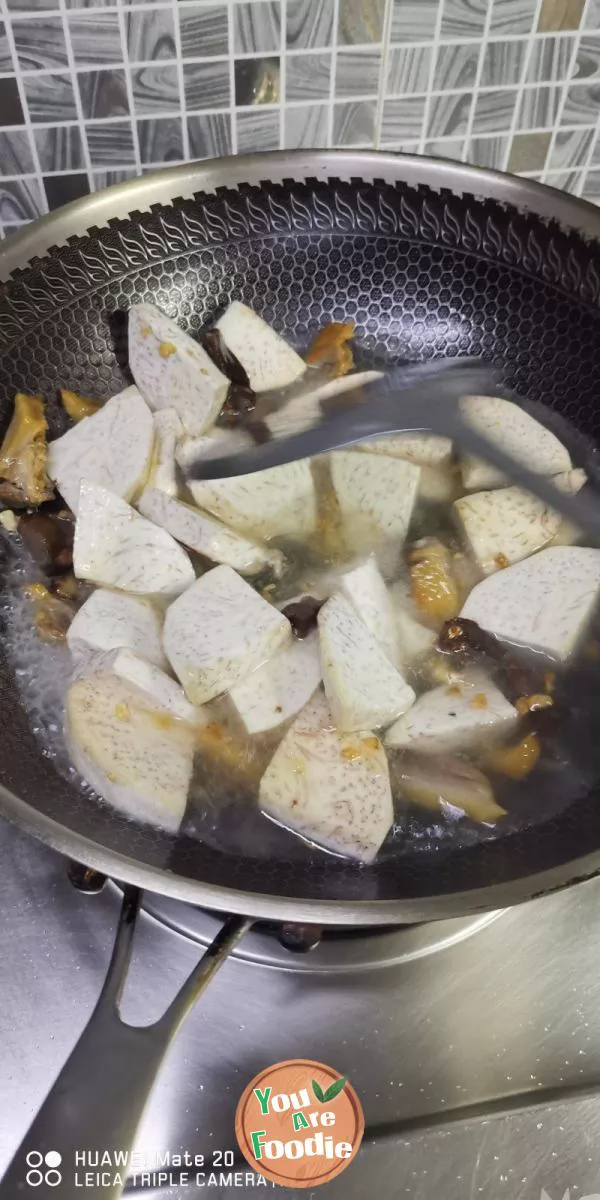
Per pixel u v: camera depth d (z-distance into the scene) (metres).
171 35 0.40
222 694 0.32
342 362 0.43
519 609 0.35
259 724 0.31
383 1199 0.29
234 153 0.46
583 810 0.30
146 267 0.42
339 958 0.33
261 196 0.42
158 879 0.24
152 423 0.38
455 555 0.37
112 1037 0.24
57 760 0.31
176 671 0.32
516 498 0.38
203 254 0.43
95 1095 0.23
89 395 0.42
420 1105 0.31
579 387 0.42
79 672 0.33
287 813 0.30
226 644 0.31
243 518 0.37
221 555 0.36
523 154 0.48
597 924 0.34
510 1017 0.32
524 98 0.45
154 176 0.40
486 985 0.33
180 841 0.29
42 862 0.34
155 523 0.37
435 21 0.42
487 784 0.31
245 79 0.42
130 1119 0.23
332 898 0.28
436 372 0.44
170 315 0.44
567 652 0.34
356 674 0.31
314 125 0.45
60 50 0.40
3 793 0.26
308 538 0.37
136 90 0.42
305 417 0.41
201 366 0.39
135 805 0.29
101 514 0.35
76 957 0.33
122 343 0.42
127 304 0.42
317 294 0.45
